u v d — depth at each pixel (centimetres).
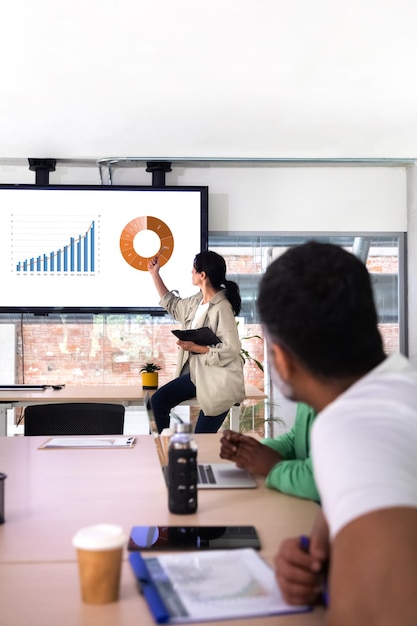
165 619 103
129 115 487
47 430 321
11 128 514
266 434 610
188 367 451
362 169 616
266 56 385
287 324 100
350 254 104
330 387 102
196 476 164
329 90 439
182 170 607
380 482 81
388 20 339
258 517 160
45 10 327
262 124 507
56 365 601
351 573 78
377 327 103
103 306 585
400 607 74
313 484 172
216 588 115
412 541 77
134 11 328
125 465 217
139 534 145
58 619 105
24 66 398
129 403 458
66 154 580
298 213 612
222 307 419
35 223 583
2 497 156
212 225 608
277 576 111
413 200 605
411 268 609
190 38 360
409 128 517
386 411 90
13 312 581
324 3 321
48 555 134
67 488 187
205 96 450
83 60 390
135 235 586
